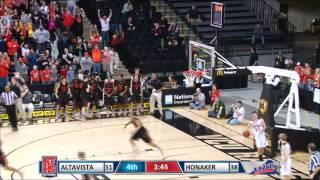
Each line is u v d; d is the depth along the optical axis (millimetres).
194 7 31797
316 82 25062
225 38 31719
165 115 24984
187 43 30609
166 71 28969
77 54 27625
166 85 26672
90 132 22453
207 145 20859
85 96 24047
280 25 33969
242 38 31812
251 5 34281
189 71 26922
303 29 37594
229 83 29078
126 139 21562
